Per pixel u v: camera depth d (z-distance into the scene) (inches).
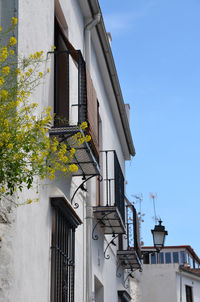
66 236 370.3
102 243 565.0
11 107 235.0
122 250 680.4
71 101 418.9
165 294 1164.5
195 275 1227.2
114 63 605.9
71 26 453.7
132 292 1093.8
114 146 713.6
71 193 413.7
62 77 388.2
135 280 1125.1
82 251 453.1
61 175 367.2
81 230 451.8
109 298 609.6
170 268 1177.4
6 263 255.4
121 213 568.7
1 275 252.8
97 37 557.9
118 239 715.4
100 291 564.7
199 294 1253.7
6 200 261.6
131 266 733.3
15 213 264.7
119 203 554.3
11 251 259.3
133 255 681.0
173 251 1347.2
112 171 669.9
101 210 500.1
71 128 334.3
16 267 265.0
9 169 236.1
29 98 308.5
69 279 374.3
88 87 385.7
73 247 384.5
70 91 415.2
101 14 519.8
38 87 326.6
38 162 244.5
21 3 301.9
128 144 807.7
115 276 668.7
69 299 370.6
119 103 688.4
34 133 255.4
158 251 733.9
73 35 461.1
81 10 501.7
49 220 328.8
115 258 664.4
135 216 696.4
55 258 332.2
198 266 1488.7
